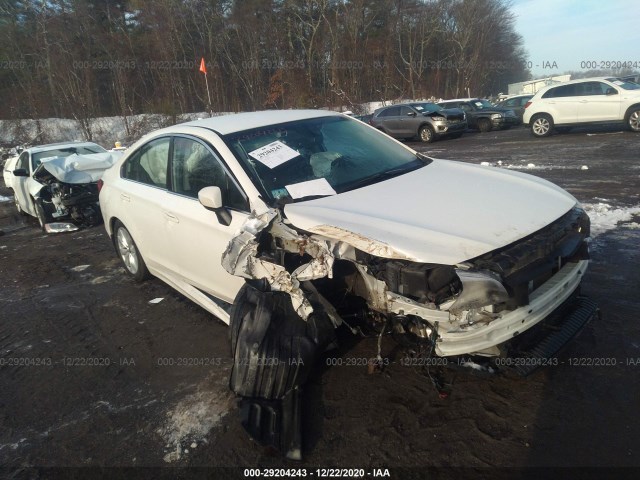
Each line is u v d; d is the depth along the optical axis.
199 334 3.89
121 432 2.80
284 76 34.78
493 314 2.41
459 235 2.49
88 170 8.22
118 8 38.97
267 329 2.66
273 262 2.76
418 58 41.94
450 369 2.98
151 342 3.84
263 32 35.94
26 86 29.59
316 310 2.71
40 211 8.21
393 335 2.72
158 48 34.09
